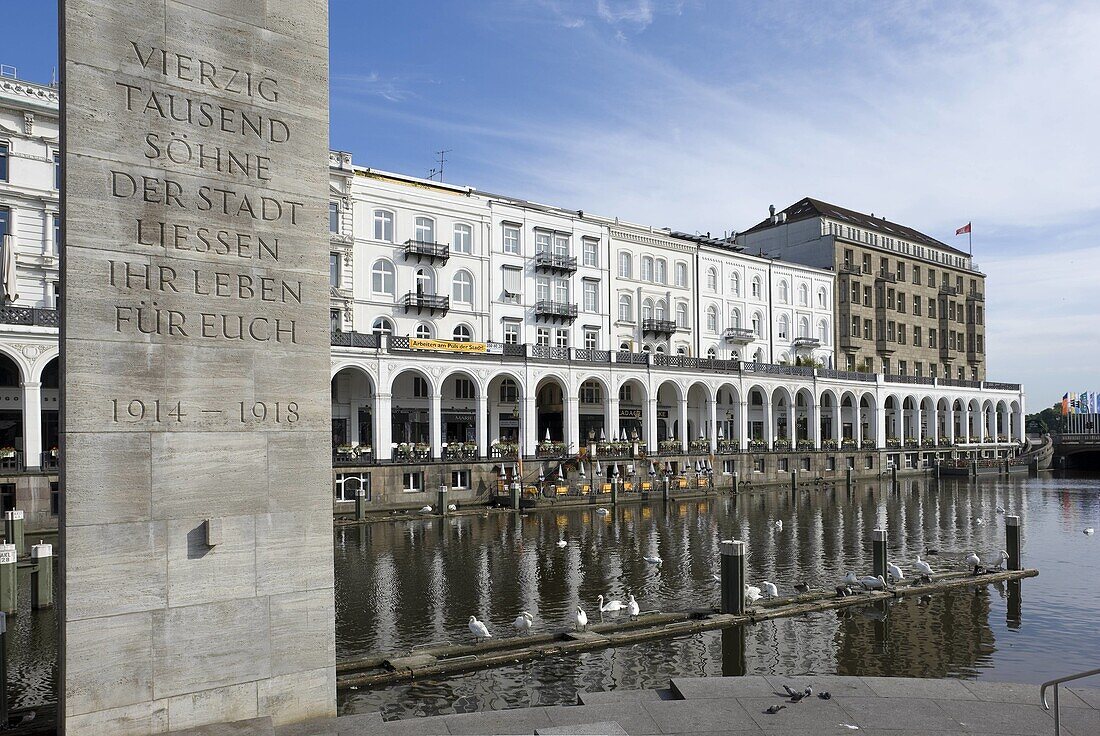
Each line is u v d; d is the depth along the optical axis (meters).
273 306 9.42
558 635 15.73
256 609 9.12
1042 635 16.94
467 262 50.81
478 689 13.16
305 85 9.75
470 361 45.69
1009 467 75.50
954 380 80.19
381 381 42.38
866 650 15.77
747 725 9.26
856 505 44.91
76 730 8.02
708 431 63.12
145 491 8.51
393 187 47.56
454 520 37.06
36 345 32.34
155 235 8.66
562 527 34.50
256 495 9.18
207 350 8.94
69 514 8.06
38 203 35.84
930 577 21.88
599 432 56.28
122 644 8.31
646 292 60.97
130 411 8.45
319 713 9.47
